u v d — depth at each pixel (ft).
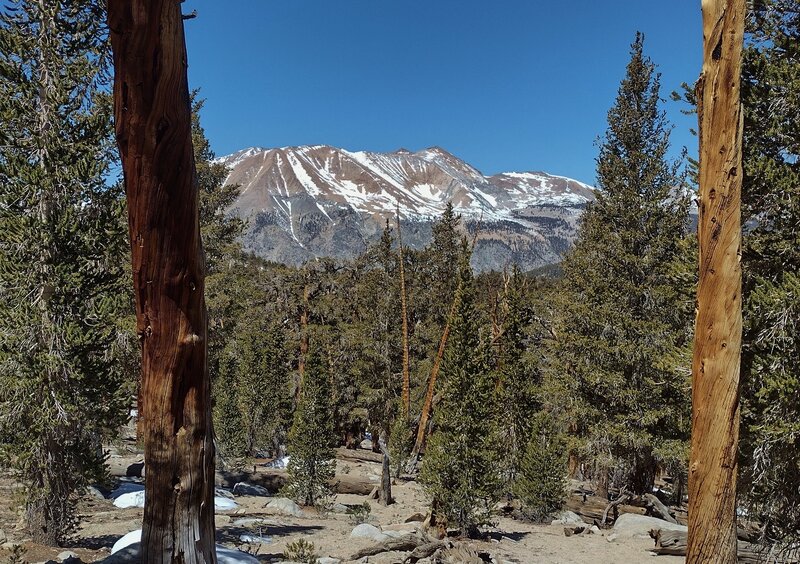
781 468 28.96
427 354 124.88
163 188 9.52
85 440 32.14
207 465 10.57
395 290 127.44
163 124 9.32
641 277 68.23
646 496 59.16
